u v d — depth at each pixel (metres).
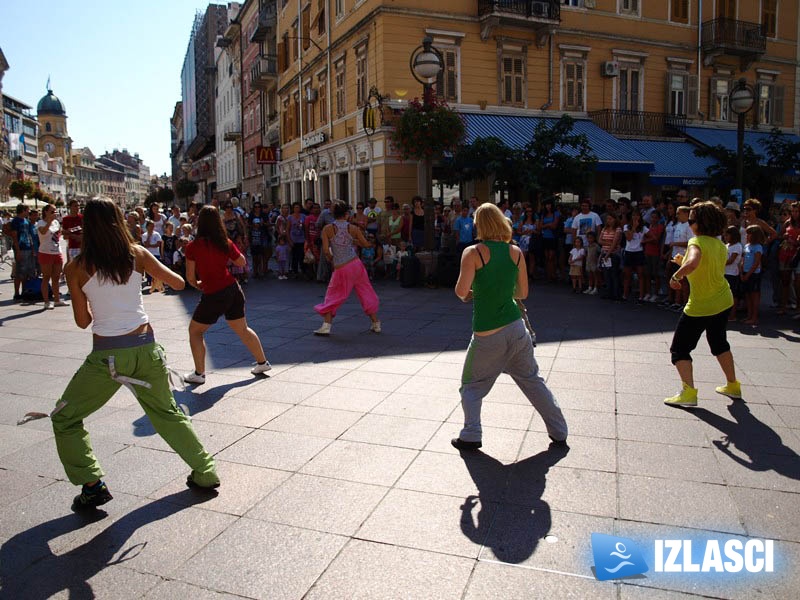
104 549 3.25
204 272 6.00
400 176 19.38
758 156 18.75
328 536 3.32
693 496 3.69
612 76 22.12
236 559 3.13
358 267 8.35
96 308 3.58
